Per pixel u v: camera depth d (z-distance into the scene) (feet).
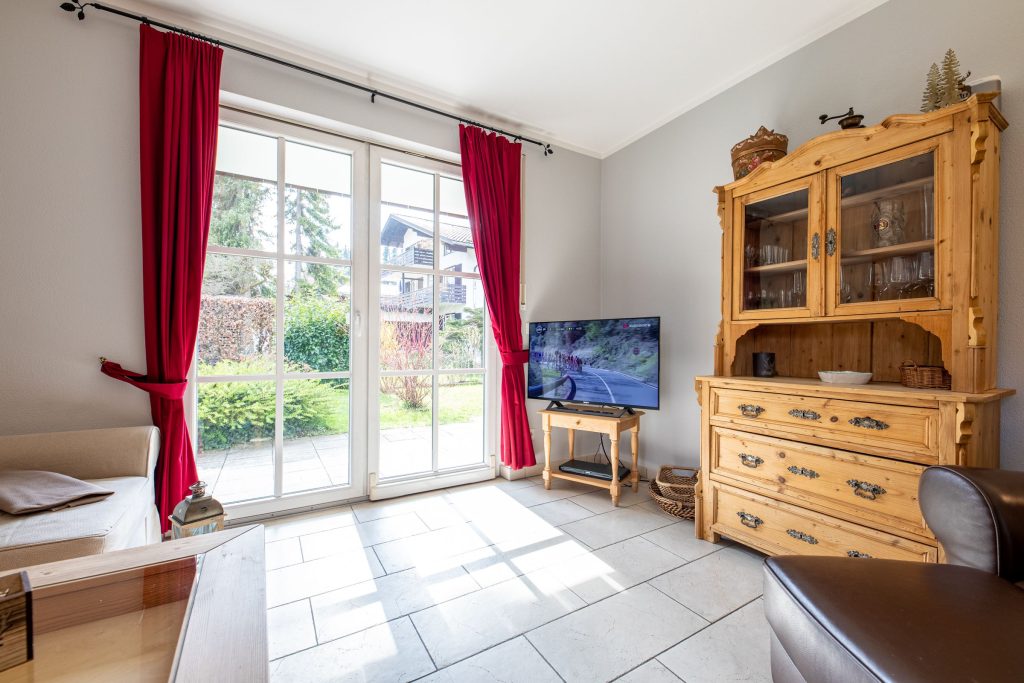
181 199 6.77
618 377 9.16
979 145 4.79
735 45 7.64
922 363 6.06
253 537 3.79
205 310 7.56
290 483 8.25
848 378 6.02
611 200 11.59
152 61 6.71
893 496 5.09
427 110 9.16
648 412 10.42
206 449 7.57
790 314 6.53
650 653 4.50
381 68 8.24
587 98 9.26
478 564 6.31
